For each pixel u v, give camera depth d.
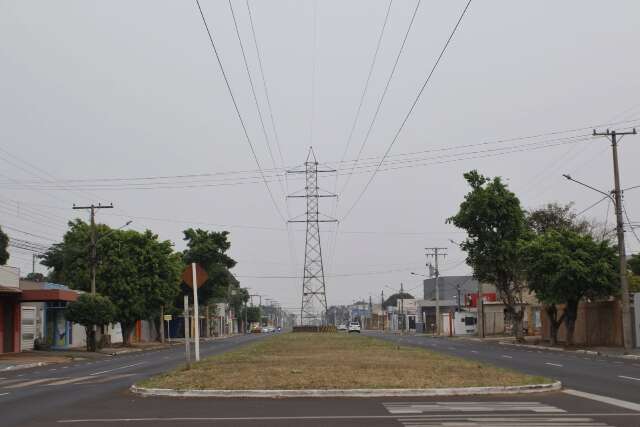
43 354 45.81
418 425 12.70
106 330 63.56
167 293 60.91
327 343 49.50
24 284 52.19
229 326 138.50
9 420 14.33
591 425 12.58
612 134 40.50
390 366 25.03
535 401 16.42
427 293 155.62
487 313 90.25
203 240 85.62
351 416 13.98
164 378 21.28
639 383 21.06
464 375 21.34
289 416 14.06
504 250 58.62
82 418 14.30
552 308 52.34
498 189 60.09
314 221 73.38
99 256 58.91
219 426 12.85
